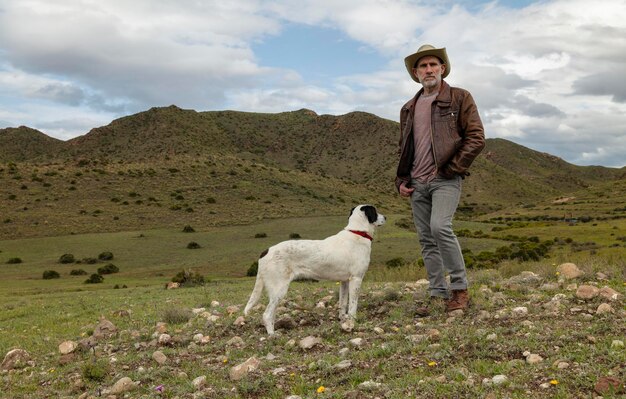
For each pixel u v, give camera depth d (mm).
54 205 90625
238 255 62781
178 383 5398
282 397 4621
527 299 7391
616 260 11602
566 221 126312
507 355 4891
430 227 6820
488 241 66250
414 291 8984
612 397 3666
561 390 3891
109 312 13141
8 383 6281
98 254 65188
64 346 7574
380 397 4227
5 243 71062
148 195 101562
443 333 5715
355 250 7176
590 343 4957
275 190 114312
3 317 15328
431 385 4270
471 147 6289
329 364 5141
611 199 165750
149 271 54906
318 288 12375
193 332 7824
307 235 77562
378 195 134875
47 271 52156
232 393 4816
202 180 115000
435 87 6684
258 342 6680
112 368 6273
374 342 5891
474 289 8406
